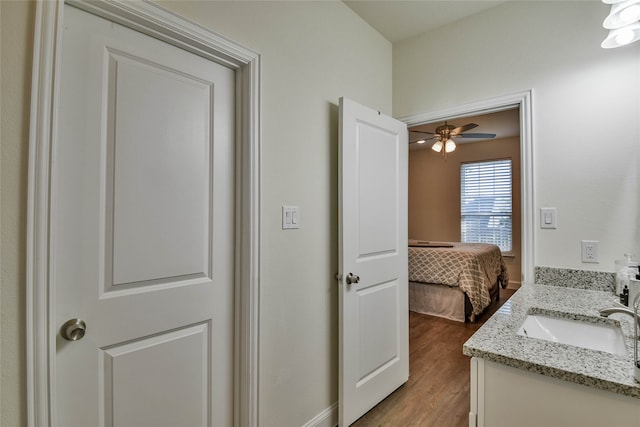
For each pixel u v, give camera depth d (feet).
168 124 3.87
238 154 4.56
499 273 13.97
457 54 6.97
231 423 4.51
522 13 6.17
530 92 6.03
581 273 5.49
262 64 4.67
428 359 8.55
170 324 3.88
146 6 3.41
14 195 2.64
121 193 3.49
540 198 5.91
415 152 20.07
